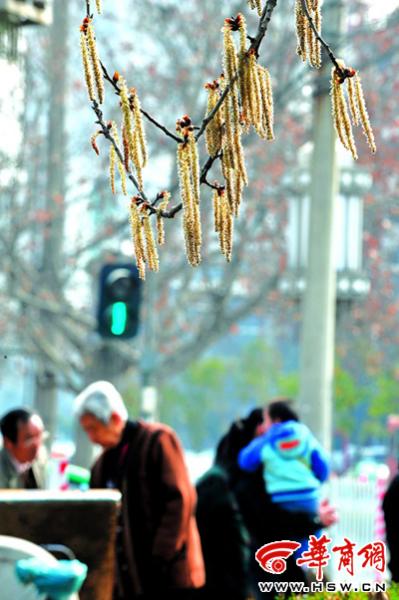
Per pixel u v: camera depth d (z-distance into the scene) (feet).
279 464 75.51
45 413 188.55
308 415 111.55
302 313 113.60
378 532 108.37
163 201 34.78
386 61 220.23
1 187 194.90
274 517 75.46
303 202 117.39
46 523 55.26
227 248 34.68
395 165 216.95
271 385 419.95
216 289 203.31
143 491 61.93
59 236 193.98
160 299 206.39
